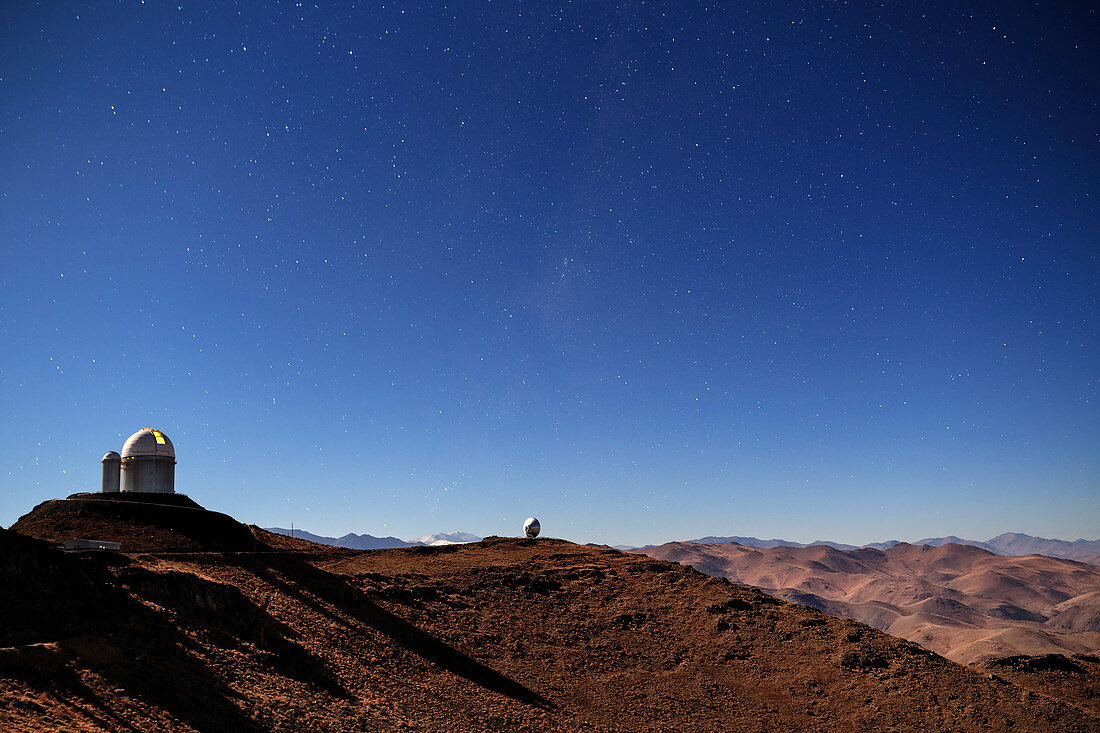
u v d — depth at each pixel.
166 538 74.75
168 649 41.44
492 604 78.31
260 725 37.00
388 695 49.31
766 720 61.06
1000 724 60.69
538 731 50.97
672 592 87.31
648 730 56.50
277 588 64.94
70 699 31.39
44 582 41.25
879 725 60.72
